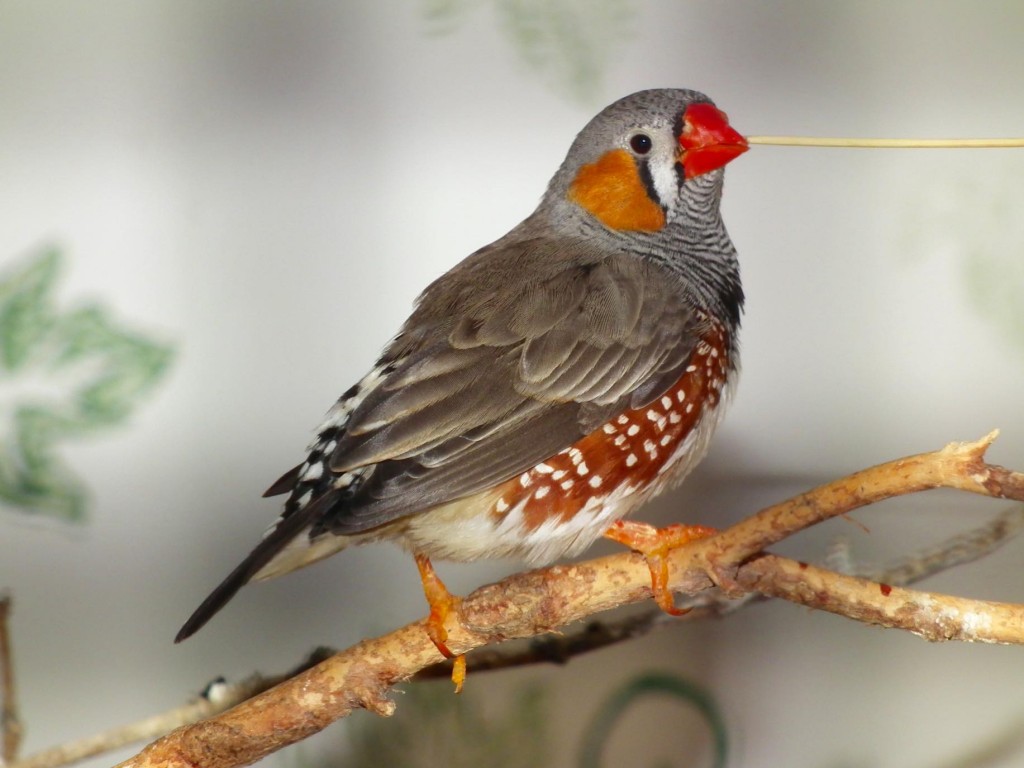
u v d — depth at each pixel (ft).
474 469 5.88
